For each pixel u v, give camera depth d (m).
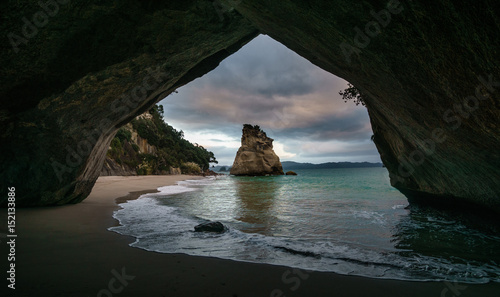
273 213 8.02
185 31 5.54
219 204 10.04
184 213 7.88
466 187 5.55
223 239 4.93
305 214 7.86
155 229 5.60
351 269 3.50
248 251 4.20
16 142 5.60
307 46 4.88
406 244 4.83
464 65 2.53
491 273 3.46
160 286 2.73
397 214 7.93
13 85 4.71
